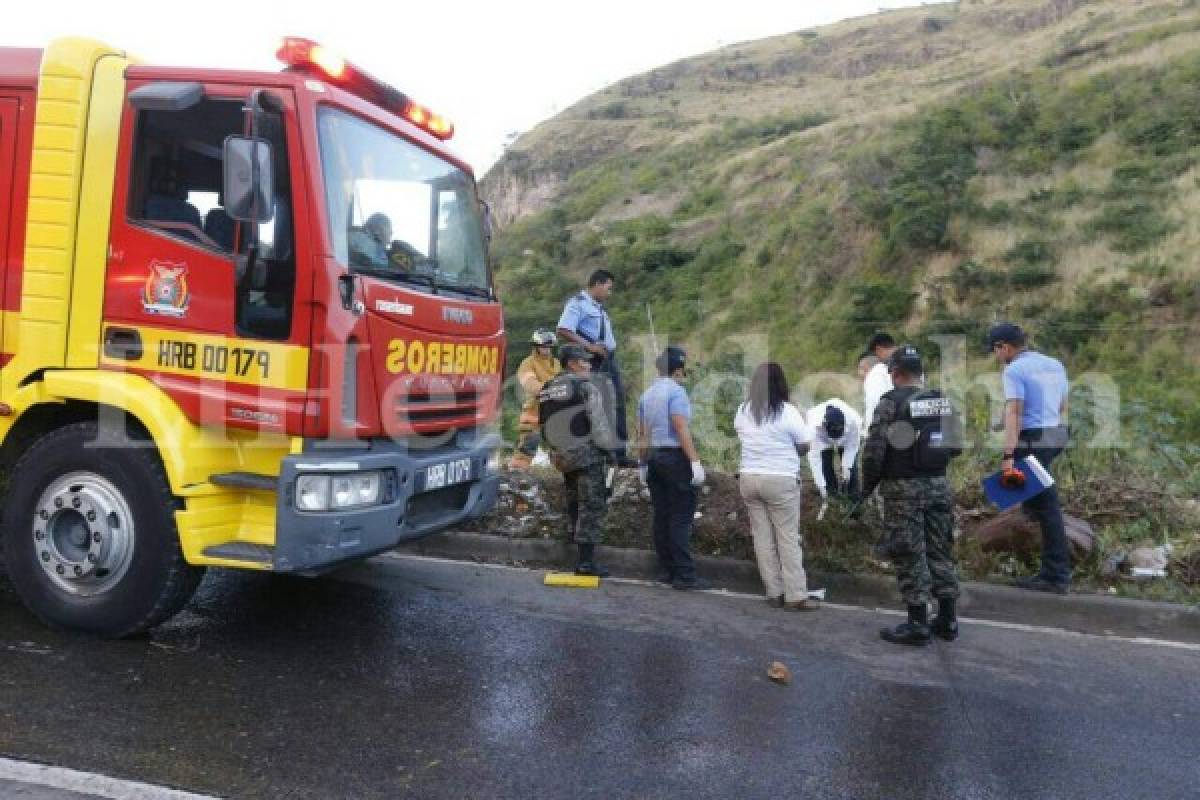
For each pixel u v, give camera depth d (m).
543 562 7.39
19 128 5.09
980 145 30.34
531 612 6.05
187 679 4.60
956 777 3.97
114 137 4.98
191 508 4.82
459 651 5.23
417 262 5.62
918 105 38.88
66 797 3.44
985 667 5.38
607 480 7.66
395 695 4.55
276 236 4.74
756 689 4.89
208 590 6.11
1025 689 5.05
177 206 4.91
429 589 6.45
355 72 5.26
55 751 3.78
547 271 38.16
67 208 4.98
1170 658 5.64
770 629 5.95
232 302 4.79
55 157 4.98
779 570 6.52
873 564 7.02
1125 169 26.06
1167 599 6.42
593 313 8.44
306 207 4.71
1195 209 23.36
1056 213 25.70
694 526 7.47
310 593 6.18
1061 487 8.02
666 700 4.68
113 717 4.12
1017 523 7.06
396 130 5.54
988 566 6.93
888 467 5.79
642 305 33.44
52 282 5.01
